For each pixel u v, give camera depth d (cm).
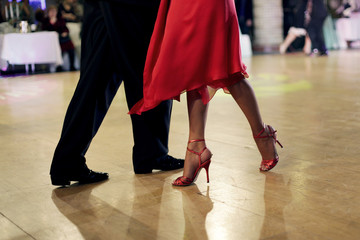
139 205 203
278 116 405
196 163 225
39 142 346
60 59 1041
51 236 173
